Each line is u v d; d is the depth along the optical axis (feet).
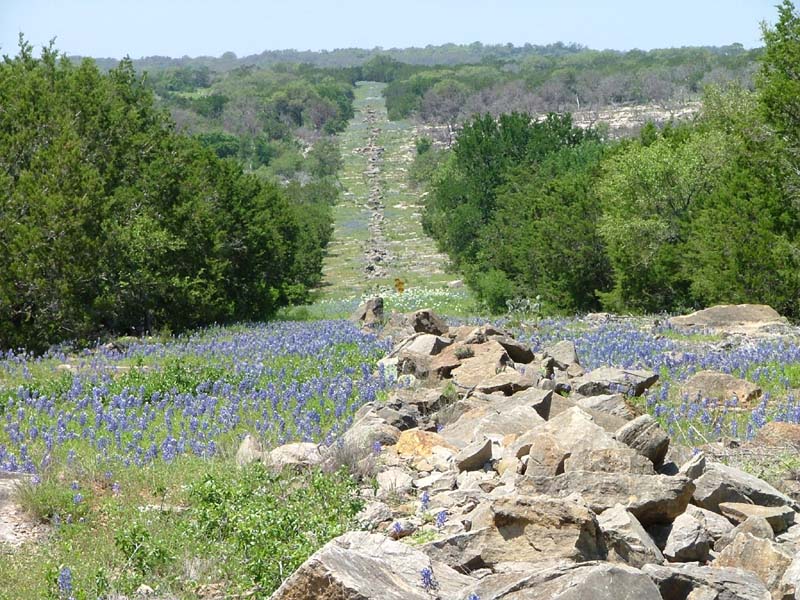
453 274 318.24
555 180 209.77
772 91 139.33
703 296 145.79
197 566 31.81
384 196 573.33
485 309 184.14
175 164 152.66
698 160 161.48
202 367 75.51
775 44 144.97
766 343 83.66
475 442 41.70
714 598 25.32
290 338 93.45
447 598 24.94
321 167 653.30
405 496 38.47
